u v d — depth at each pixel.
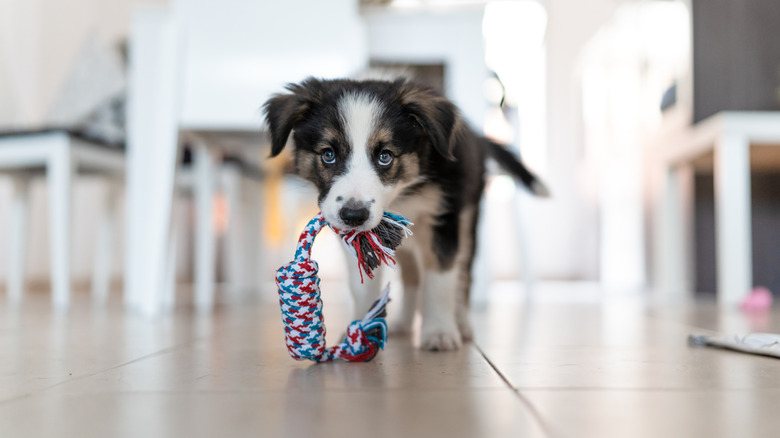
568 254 6.25
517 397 1.02
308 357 1.35
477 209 2.12
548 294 4.21
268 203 5.40
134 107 2.68
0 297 3.89
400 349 1.61
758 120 3.14
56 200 2.98
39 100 5.44
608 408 0.95
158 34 2.66
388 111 1.65
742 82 3.93
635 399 1.01
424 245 1.73
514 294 4.12
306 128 1.71
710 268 4.18
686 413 0.92
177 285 5.23
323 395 1.04
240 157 4.36
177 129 2.60
